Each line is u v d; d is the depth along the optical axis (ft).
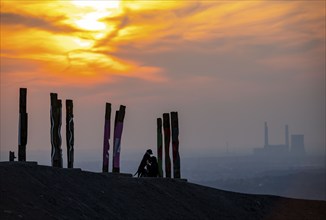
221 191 211.61
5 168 162.61
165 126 232.73
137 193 183.93
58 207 153.89
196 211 188.34
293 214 205.05
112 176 190.19
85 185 174.70
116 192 178.81
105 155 220.43
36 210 146.00
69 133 207.62
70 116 207.62
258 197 213.87
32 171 167.22
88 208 160.97
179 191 197.77
